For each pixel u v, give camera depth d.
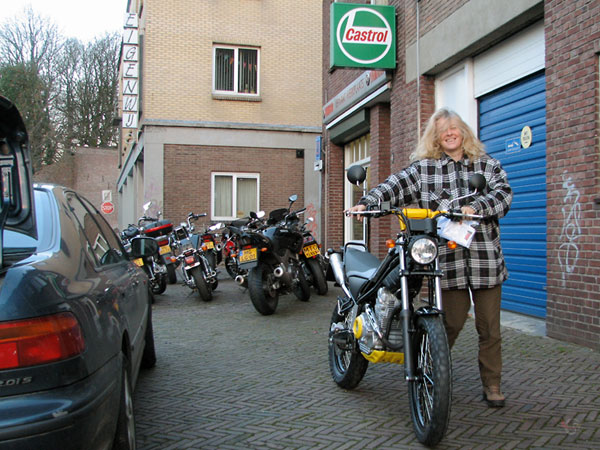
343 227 13.65
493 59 7.29
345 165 13.56
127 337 3.02
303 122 16.77
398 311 3.58
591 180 5.25
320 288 9.39
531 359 4.98
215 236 12.38
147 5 15.91
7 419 1.98
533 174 6.65
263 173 16.50
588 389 4.16
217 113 16.25
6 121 2.38
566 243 5.54
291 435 3.51
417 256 3.27
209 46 16.22
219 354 5.65
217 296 9.80
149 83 15.85
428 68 8.27
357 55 9.09
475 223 3.66
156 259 9.71
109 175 44.38
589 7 5.28
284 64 16.73
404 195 3.97
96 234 3.45
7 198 2.53
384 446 3.32
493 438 3.36
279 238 7.64
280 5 16.73
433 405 3.10
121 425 2.69
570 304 5.50
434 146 3.98
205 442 3.42
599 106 5.24
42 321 2.09
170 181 15.90
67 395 2.10
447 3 7.76
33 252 2.46
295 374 4.87
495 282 3.76
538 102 6.54
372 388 4.45
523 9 6.21
